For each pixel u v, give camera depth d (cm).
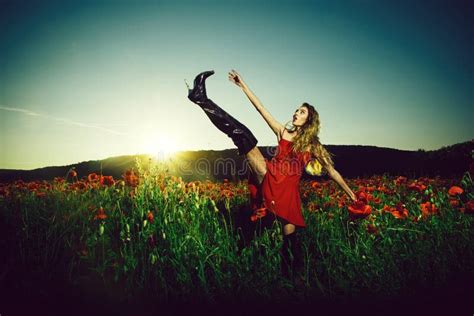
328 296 217
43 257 261
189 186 313
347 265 241
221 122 310
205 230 265
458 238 239
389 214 267
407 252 236
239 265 229
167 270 236
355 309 200
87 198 356
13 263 251
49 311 203
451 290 204
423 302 199
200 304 209
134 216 283
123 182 363
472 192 251
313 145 316
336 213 336
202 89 311
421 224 251
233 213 402
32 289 228
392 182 505
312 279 248
